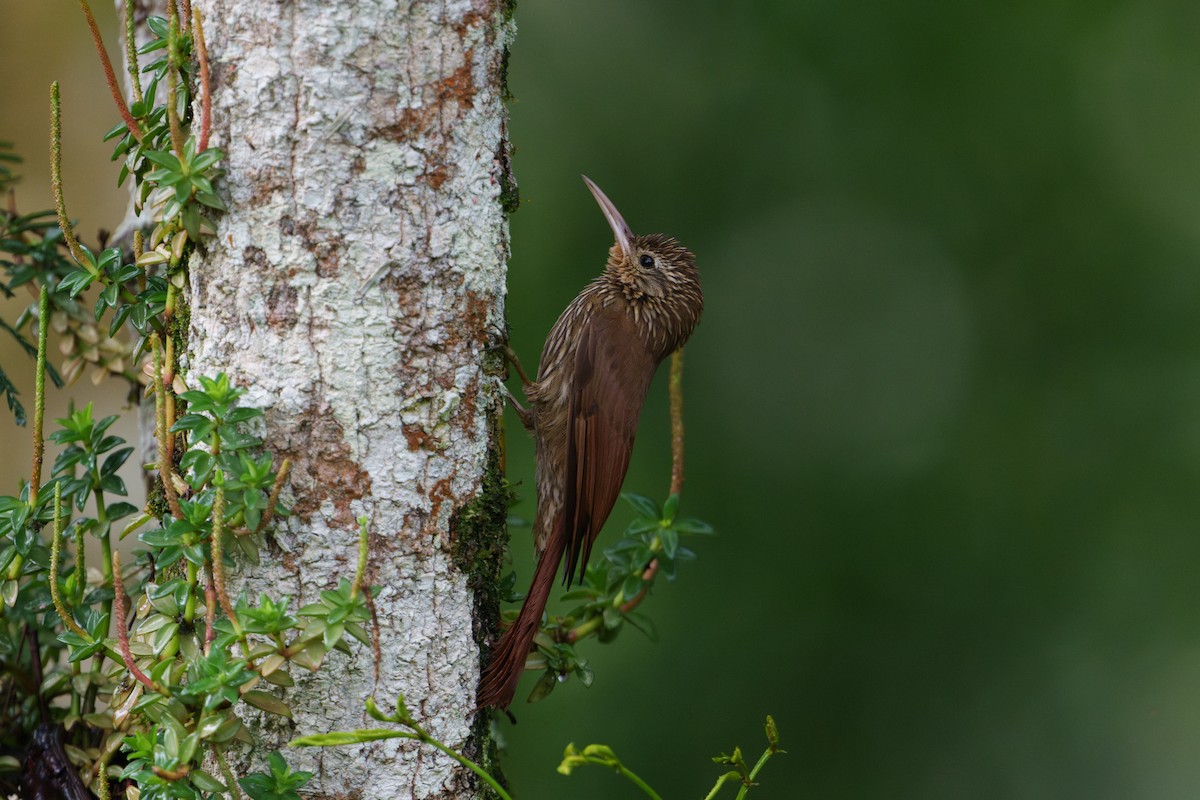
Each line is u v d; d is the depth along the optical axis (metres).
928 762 11.98
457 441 4.99
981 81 12.98
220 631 4.39
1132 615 12.48
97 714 5.38
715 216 12.57
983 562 12.77
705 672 12.00
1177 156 12.98
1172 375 12.95
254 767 4.78
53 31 10.53
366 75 4.74
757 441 12.91
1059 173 13.15
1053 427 13.12
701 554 12.55
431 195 4.87
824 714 12.10
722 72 12.69
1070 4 13.02
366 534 4.38
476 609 5.16
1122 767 12.09
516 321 11.53
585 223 12.02
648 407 12.80
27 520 5.02
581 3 12.45
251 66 4.70
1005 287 13.20
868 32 12.81
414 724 4.47
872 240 12.98
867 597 12.59
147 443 6.64
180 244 4.84
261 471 4.49
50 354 9.12
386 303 4.80
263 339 4.75
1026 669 12.39
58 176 4.84
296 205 4.71
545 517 7.68
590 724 11.49
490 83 5.05
